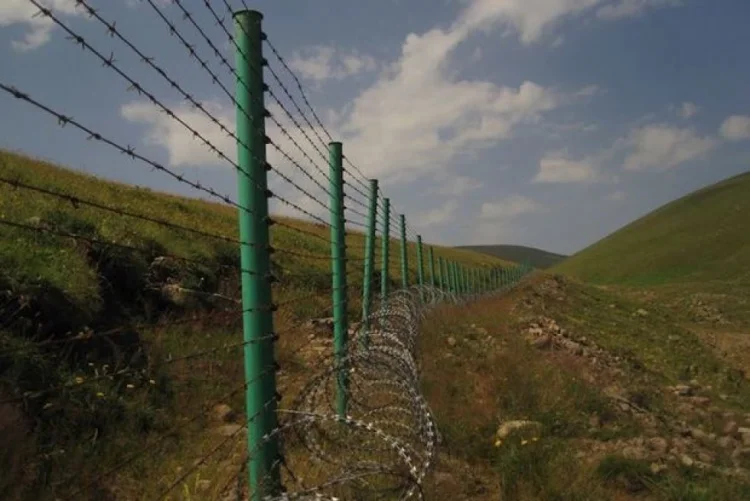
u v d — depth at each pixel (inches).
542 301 1296.8
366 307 348.2
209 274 442.3
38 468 198.8
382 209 427.5
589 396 381.7
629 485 252.2
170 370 299.6
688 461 287.4
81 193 581.9
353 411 236.7
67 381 244.7
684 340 1259.8
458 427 287.6
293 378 341.4
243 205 156.1
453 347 442.6
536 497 232.4
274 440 159.0
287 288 550.0
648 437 331.9
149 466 217.5
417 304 480.7
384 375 238.7
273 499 144.9
